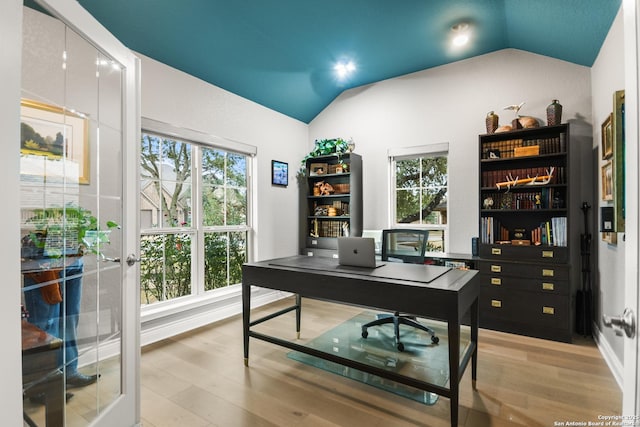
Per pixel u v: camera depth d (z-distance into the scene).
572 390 2.01
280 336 2.96
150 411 1.83
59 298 1.37
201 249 3.40
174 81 3.05
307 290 2.14
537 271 2.91
